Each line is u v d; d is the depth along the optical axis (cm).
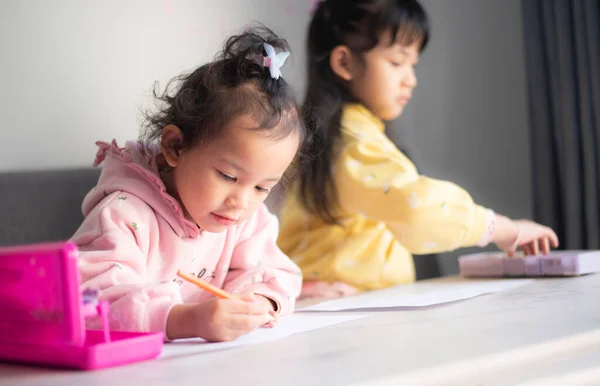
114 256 84
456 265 216
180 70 162
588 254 125
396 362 55
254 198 93
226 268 107
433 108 214
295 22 183
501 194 228
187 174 92
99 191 95
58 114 145
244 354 63
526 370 57
